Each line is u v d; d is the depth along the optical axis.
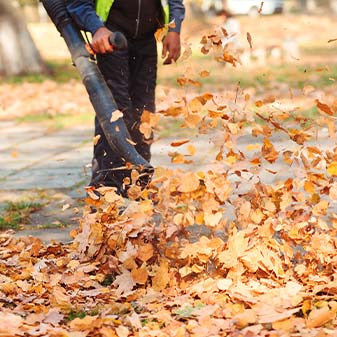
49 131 21.12
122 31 10.95
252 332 6.89
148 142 9.82
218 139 8.50
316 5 72.12
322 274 8.40
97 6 10.85
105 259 8.81
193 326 7.16
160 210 8.54
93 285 8.48
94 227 8.91
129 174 10.82
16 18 33.84
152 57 11.23
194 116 8.47
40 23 66.19
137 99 11.25
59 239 10.85
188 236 8.47
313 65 31.72
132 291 8.19
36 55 34.16
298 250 9.33
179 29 11.06
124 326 7.31
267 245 8.48
